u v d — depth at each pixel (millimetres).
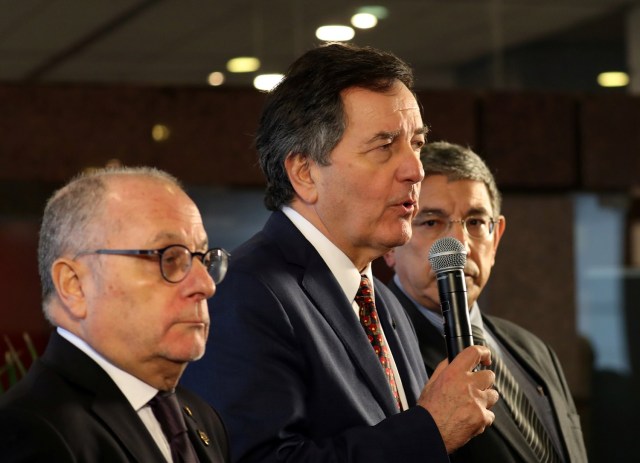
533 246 8016
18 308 6914
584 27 7973
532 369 3361
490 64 7875
